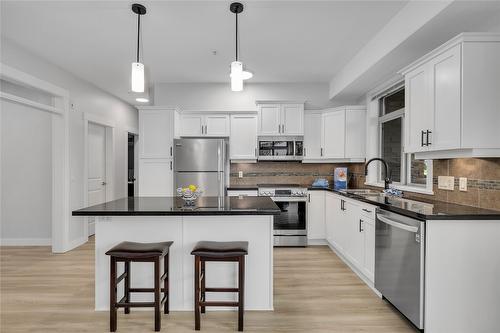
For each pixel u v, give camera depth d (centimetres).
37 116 446
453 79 211
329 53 372
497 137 204
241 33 315
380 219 254
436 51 226
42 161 449
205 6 261
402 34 264
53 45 344
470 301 201
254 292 252
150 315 242
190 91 502
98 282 250
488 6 205
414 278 208
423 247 201
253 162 507
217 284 254
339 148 465
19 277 322
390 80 375
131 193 693
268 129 479
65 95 418
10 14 275
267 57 385
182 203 269
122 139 611
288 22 291
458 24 232
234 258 218
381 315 241
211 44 343
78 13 274
